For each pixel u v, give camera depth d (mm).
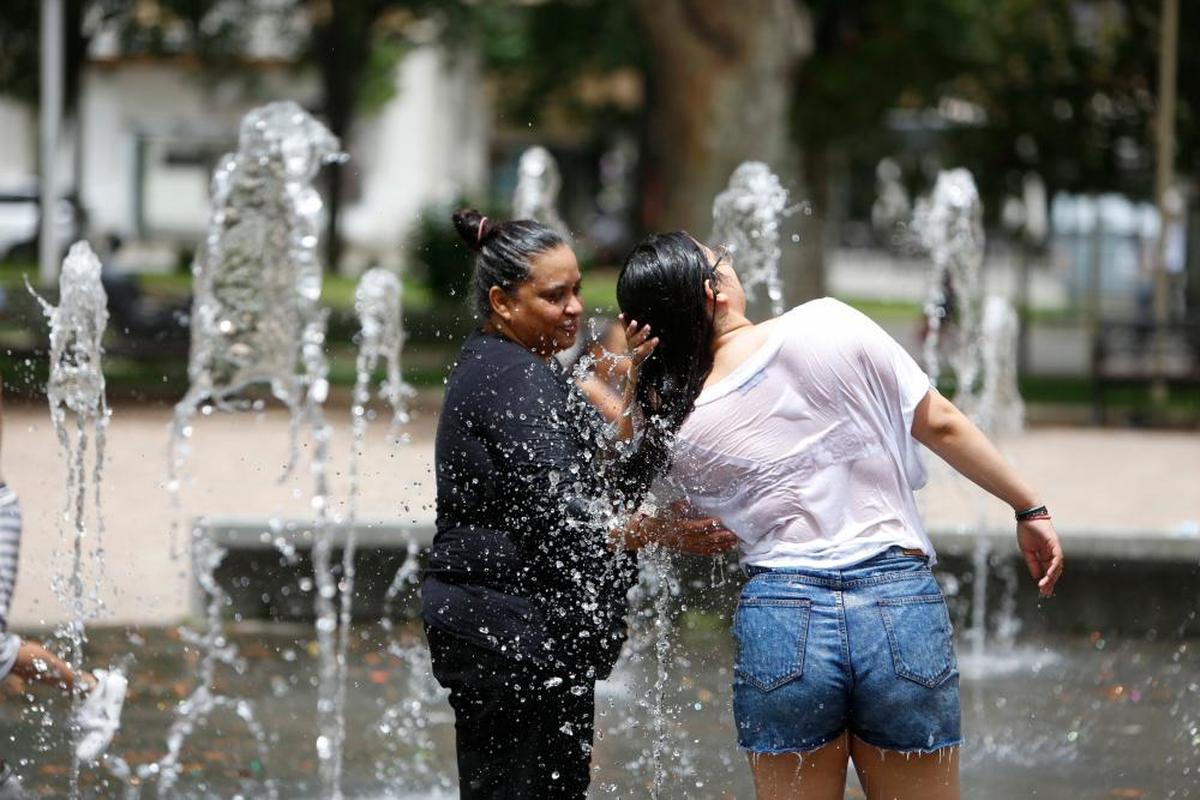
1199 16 56875
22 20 78125
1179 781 15664
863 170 85375
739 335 10789
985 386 33938
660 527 11109
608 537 11070
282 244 22953
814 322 10609
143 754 16188
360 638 20906
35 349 25125
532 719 11164
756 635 10516
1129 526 28531
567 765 11273
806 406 10508
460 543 11141
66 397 16047
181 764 15898
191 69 98188
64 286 15867
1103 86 59812
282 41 91500
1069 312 84875
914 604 10430
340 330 60031
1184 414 49469
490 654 11039
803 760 10500
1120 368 49438
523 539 11055
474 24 89688
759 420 10539
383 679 19281
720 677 17422
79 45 80250
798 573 10477
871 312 88938
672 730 16562
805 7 60000
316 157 22797
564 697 11180
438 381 48719
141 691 18312
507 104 102625
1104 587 21688
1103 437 43344
